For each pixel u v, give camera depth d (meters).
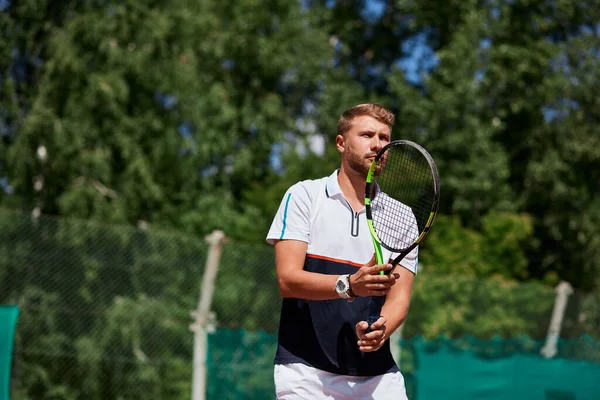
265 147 25.36
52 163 20.00
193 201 22.92
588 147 26.55
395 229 5.04
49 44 20.48
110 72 20.38
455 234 20.94
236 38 25.00
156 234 12.82
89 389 13.00
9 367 9.36
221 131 23.73
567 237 27.12
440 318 13.34
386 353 4.98
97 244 12.39
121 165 21.39
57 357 12.84
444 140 25.17
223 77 25.80
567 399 12.32
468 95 24.95
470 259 20.48
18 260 11.85
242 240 21.30
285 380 4.90
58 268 12.12
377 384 4.91
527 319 13.52
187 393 13.20
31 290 11.95
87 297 12.41
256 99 26.31
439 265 20.34
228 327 13.00
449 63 25.69
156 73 21.52
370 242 4.93
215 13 25.48
